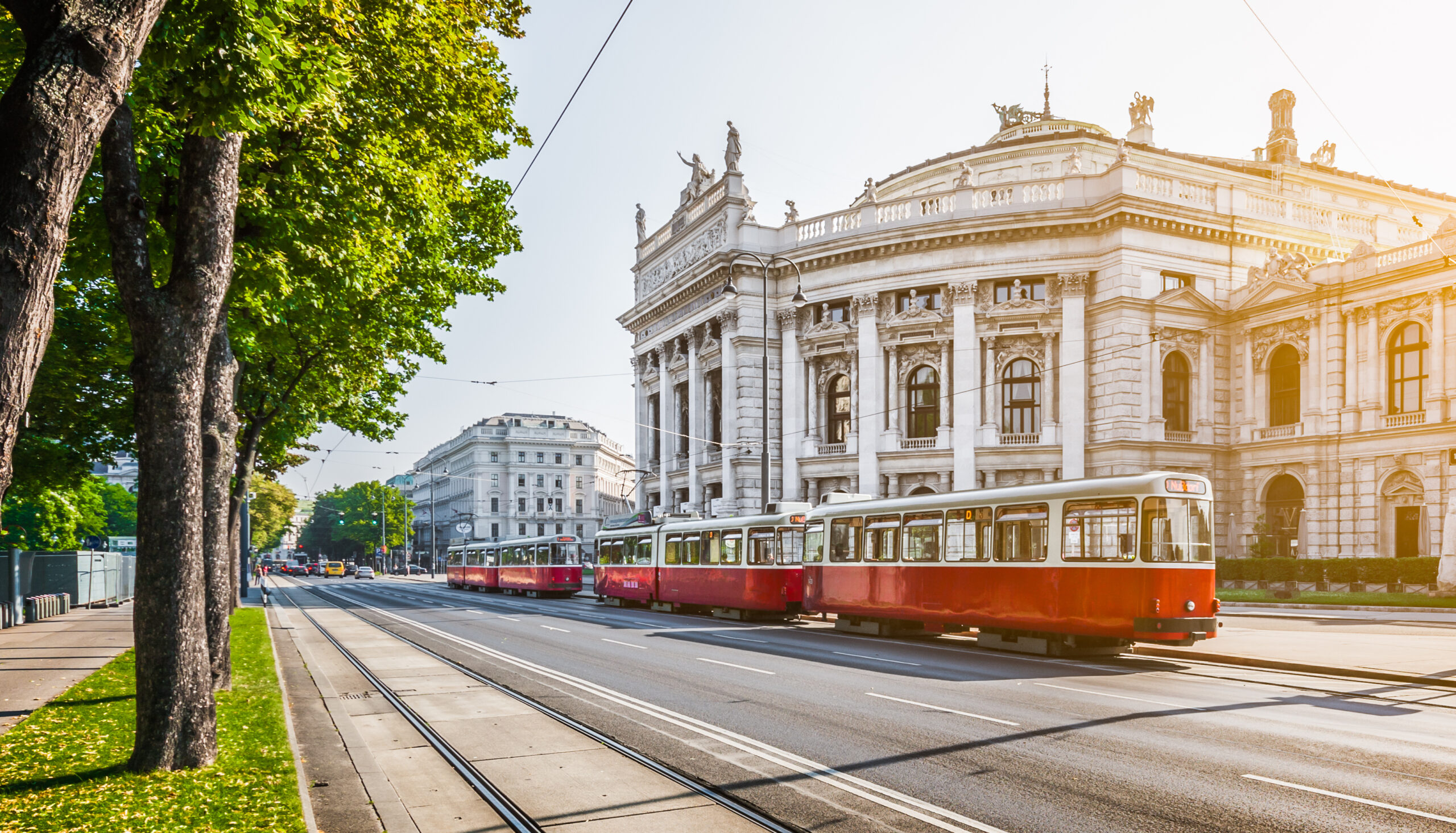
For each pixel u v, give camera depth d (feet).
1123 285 137.08
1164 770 28.63
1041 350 145.38
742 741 33.94
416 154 49.83
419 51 46.03
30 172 17.93
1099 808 24.79
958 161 174.09
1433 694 43.70
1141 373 137.08
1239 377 140.77
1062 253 143.54
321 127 40.42
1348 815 23.86
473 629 85.15
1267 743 32.55
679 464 198.90
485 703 43.73
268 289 42.19
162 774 26.78
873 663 56.90
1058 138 166.61
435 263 62.23
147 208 39.32
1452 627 77.56
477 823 24.72
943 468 149.07
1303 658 54.65
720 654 61.93
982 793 26.48
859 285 157.17
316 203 42.91
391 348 77.00
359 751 32.99
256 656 58.44
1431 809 24.31
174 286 27.66
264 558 492.54
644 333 218.38
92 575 120.47
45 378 64.23
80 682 47.37
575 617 102.12
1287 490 134.10
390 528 356.38
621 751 32.78
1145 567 55.67
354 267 46.93
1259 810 24.40
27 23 19.06
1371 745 32.12
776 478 167.84
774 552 94.17
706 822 24.36
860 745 32.78
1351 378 125.08
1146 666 55.26
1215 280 143.33
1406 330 120.78
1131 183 139.13
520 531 388.16
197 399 28.25
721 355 176.24
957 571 68.39
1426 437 115.03
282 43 27.58
